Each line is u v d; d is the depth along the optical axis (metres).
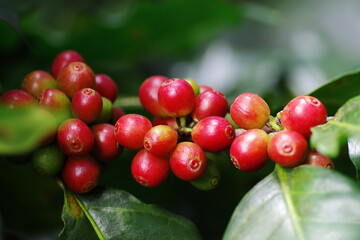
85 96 0.28
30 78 0.29
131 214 0.29
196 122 0.28
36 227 0.37
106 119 0.30
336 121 0.26
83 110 0.28
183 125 0.28
